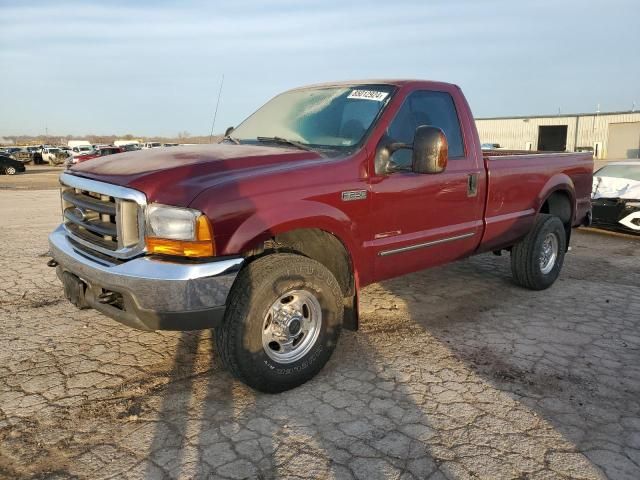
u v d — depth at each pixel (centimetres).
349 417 325
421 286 605
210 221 304
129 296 307
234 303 325
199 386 360
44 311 496
